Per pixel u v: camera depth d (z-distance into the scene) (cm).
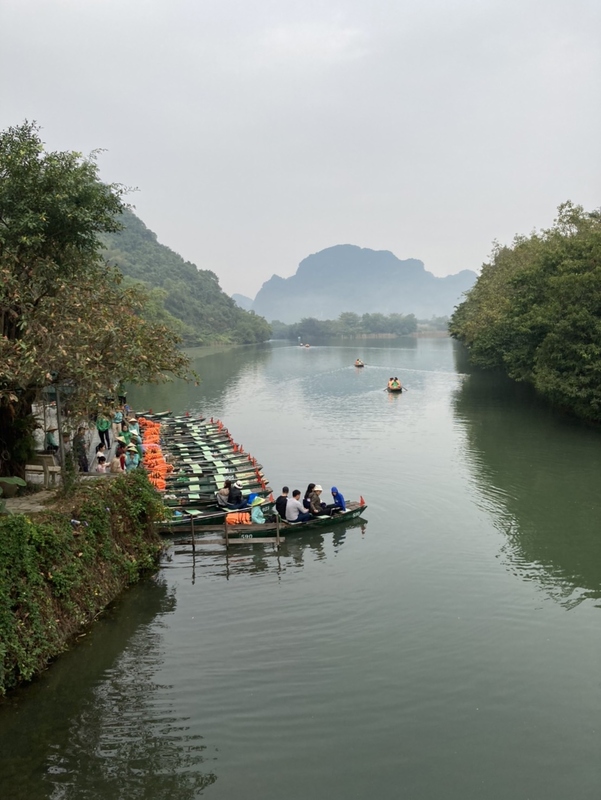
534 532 2064
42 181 1822
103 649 1346
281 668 1298
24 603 1230
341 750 1065
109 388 1595
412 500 2414
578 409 3816
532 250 5572
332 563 1836
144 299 2020
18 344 1448
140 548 1723
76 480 1662
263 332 18125
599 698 1209
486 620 1500
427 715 1157
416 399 5284
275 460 3094
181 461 2856
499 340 4956
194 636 1417
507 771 1020
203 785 985
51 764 1019
